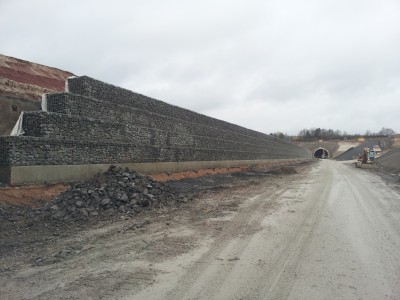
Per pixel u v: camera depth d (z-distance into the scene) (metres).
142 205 11.78
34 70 30.34
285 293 5.02
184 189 17.95
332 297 4.88
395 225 9.41
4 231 8.59
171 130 23.81
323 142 148.50
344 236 8.23
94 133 15.97
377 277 5.62
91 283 5.43
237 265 6.23
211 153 30.81
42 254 6.96
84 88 15.87
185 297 4.89
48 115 13.47
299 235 8.34
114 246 7.47
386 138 138.75
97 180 13.01
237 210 11.69
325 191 17.27
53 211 10.12
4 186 11.52
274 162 56.97
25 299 4.89
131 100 19.41
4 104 21.20
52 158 13.38
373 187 19.47
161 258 6.64
